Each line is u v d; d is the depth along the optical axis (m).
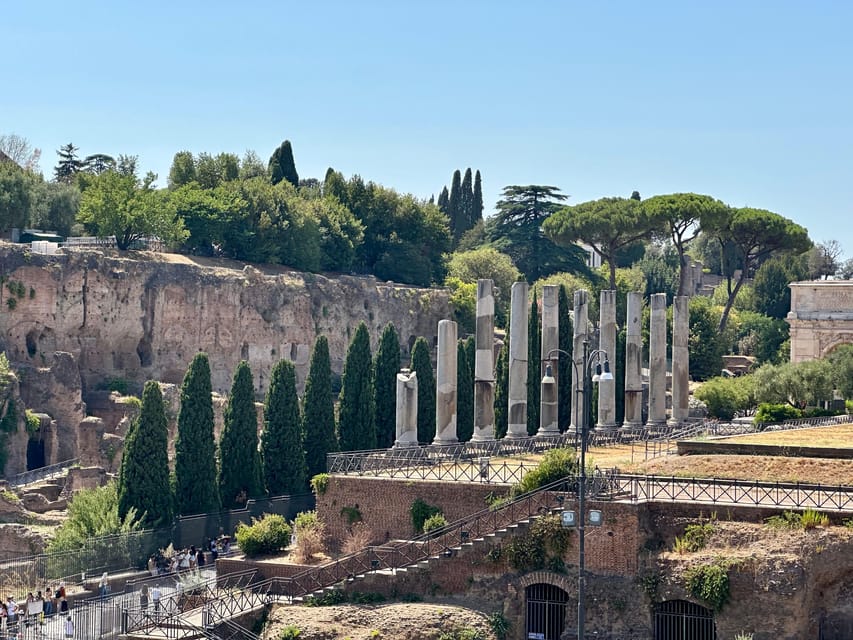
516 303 95.25
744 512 63.03
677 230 169.62
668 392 151.12
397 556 68.38
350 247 186.25
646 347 174.25
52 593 76.19
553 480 67.38
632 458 81.50
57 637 66.12
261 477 97.31
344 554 72.38
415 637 62.50
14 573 80.94
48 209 171.12
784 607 59.59
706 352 170.88
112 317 147.38
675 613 62.19
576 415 89.94
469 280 196.25
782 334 191.75
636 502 63.75
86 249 149.75
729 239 175.62
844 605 61.06
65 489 111.94
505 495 70.31
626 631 62.34
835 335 145.25
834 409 117.00
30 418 125.56
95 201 159.38
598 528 63.72
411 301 183.12
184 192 173.50
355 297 175.50
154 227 161.38
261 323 162.88
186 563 80.62
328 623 63.25
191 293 155.50
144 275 151.00
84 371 145.88
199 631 62.84
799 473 70.12
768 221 168.62
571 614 63.62
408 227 197.38
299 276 171.25
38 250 146.38
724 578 60.53
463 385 111.06
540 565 64.62
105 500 88.62
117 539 82.81
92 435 120.50
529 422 112.81
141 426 89.44
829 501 63.72
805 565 60.19
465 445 87.56
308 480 100.50
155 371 152.12
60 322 143.00
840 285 145.62
